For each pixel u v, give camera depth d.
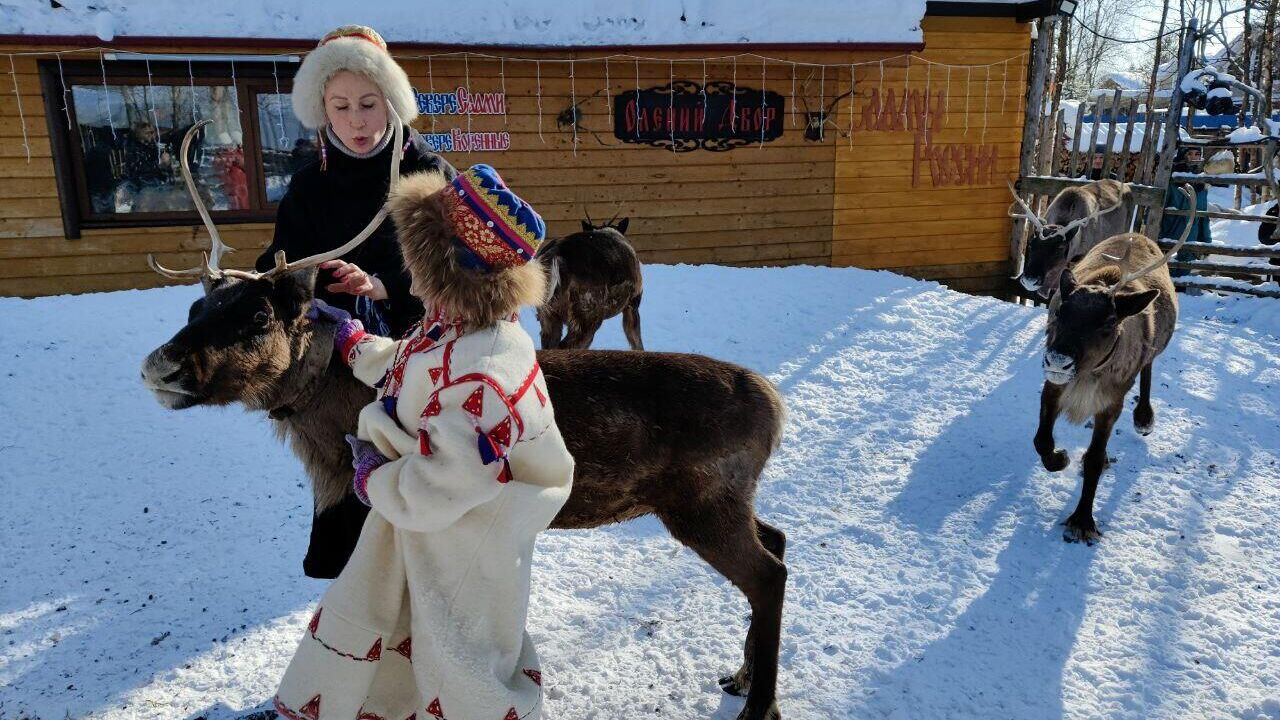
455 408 1.93
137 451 4.88
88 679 3.01
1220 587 3.87
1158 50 32.00
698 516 2.84
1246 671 3.28
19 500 4.29
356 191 2.85
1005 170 12.03
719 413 2.79
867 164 11.38
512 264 1.99
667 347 7.11
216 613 3.42
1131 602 3.73
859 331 7.68
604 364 2.83
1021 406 6.09
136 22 8.27
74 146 8.69
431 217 1.96
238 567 3.76
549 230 10.34
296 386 2.60
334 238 2.91
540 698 2.20
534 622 3.45
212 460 4.80
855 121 11.18
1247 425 5.86
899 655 3.31
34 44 8.07
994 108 11.77
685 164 10.63
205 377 2.39
